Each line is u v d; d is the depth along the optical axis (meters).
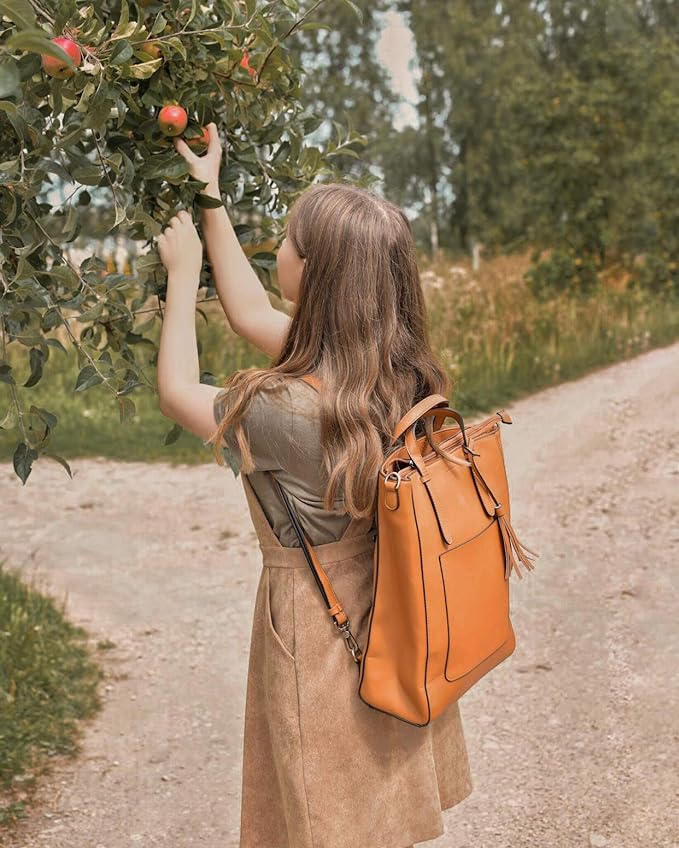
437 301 11.86
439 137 27.81
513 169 23.94
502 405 9.44
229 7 1.93
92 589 5.23
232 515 6.58
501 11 27.61
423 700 1.76
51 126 1.84
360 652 1.83
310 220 1.84
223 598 5.11
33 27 1.41
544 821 2.97
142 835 3.00
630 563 5.20
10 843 2.93
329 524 1.82
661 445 7.59
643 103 15.39
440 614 1.76
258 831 1.98
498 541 1.93
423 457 1.83
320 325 1.80
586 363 11.04
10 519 6.53
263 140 2.27
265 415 1.76
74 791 3.24
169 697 3.97
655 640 4.24
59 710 3.75
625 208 15.10
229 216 2.33
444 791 2.08
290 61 2.08
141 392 9.33
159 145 1.99
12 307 1.83
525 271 15.71
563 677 3.96
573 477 6.93
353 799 1.83
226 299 2.09
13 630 4.21
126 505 6.82
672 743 3.38
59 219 2.04
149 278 2.08
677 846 2.80
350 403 1.75
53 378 9.73
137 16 1.87
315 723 1.82
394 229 1.85
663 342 12.34
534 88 15.58
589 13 18.55
